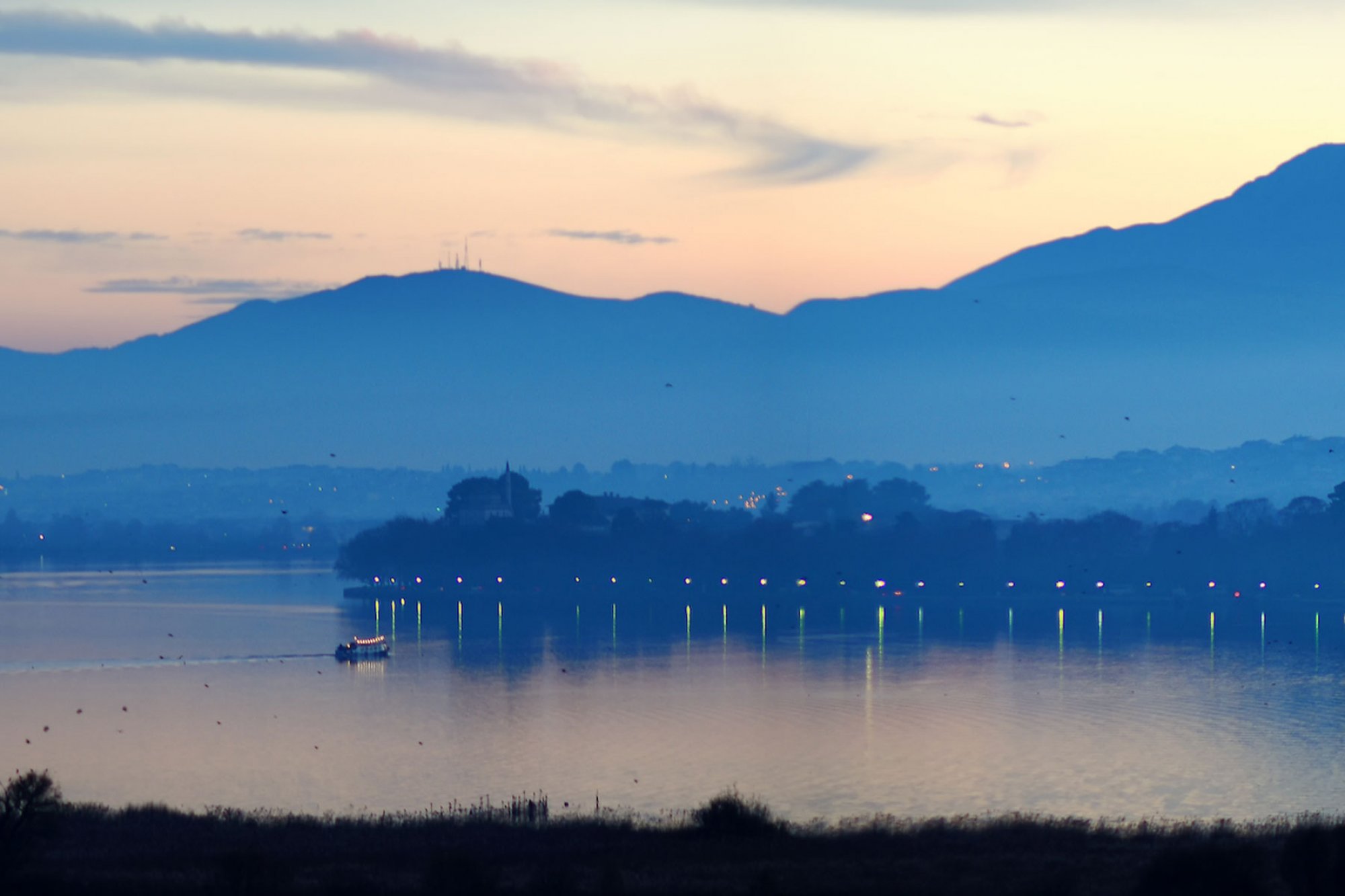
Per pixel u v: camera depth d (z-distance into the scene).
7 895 198.50
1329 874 183.75
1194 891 183.38
